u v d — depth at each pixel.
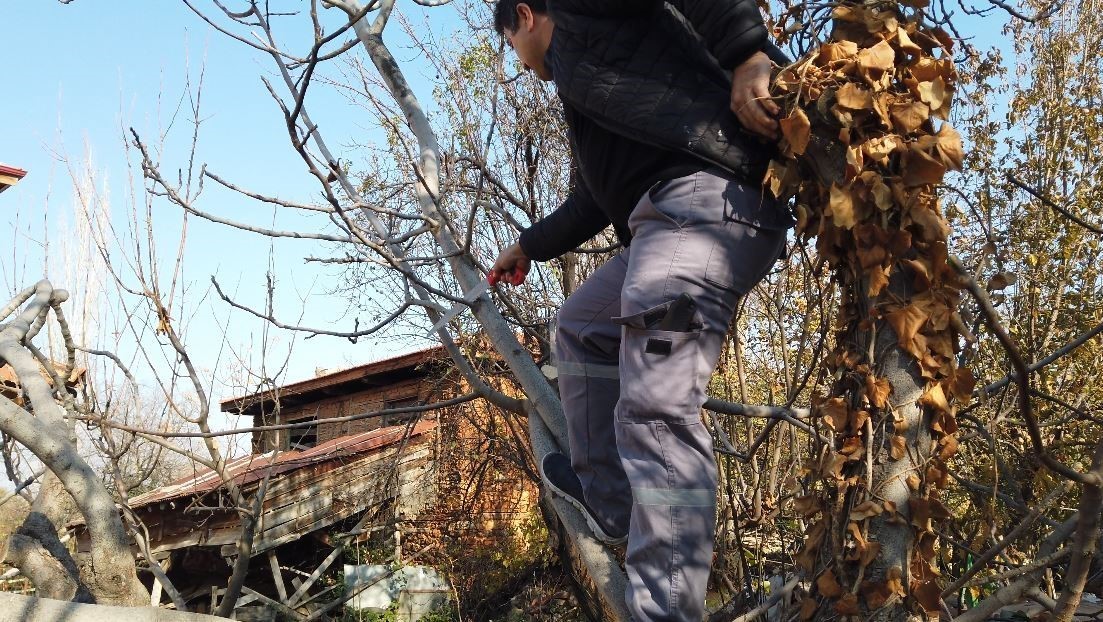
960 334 1.76
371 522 10.28
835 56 1.72
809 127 1.66
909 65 1.73
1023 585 1.83
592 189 2.05
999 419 3.12
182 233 4.42
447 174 3.79
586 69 1.88
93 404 4.11
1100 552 2.64
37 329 3.22
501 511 10.47
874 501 1.71
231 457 5.81
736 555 3.76
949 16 2.40
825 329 2.04
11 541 3.23
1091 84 8.80
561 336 2.18
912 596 1.69
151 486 9.62
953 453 1.73
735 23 1.73
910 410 1.73
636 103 1.83
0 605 1.90
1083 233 7.47
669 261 1.78
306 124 2.48
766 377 5.10
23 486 3.60
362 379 13.41
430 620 9.54
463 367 2.71
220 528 8.98
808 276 2.68
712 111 1.82
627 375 1.79
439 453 10.41
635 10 1.84
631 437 1.77
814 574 1.82
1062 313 7.41
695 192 1.81
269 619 9.09
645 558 1.72
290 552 11.08
